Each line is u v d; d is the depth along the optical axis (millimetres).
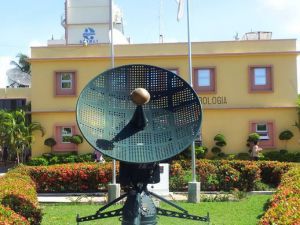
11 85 43875
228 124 26266
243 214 11000
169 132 7270
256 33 29438
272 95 26250
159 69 7691
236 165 15695
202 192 15070
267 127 26281
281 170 15953
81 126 6883
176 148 6938
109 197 12953
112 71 7613
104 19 31094
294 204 6902
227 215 10891
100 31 31094
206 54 26109
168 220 10312
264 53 26094
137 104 6863
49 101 26609
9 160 31609
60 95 26547
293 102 26219
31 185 11133
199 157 25047
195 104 7320
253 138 25344
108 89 7539
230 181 15211
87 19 31156
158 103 7602
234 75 26281
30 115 28812
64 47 26578
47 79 26656
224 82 26281
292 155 24984
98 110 7305
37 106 26625
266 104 26250
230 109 26234
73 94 26547
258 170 15219
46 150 26578
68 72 26594
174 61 26281
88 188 15578
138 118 7074
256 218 10453
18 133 26734
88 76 26531
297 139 26062
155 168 6941
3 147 30578
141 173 6906
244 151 26109
